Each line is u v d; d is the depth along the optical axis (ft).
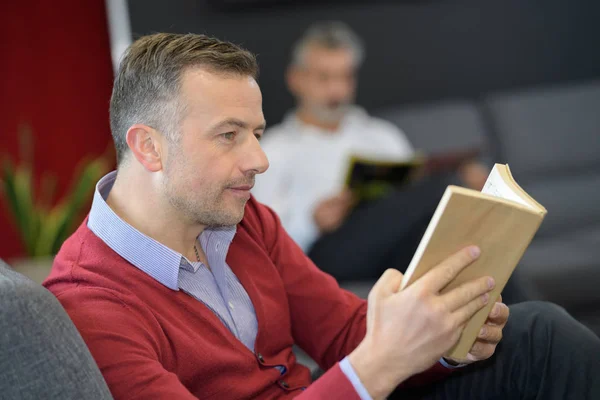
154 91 4.36
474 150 10.31
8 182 11.53
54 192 13.15
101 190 4.71
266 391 4.80
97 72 13.15
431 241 3.61
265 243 5.30
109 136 13.34
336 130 12.21
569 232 12.03
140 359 3.92
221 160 4.35
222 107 4.30
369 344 3.77
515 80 15.07
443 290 3.83
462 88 14.88
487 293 3.83
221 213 4.44
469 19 14.70
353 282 8.23
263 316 4.86
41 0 12.69
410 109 12.75
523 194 3.76
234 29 13.62
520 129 12.82
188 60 4.34
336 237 8.47
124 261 4.39
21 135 12.87
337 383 3.76
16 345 3.38
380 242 8.18
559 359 4.82
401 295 3.70
